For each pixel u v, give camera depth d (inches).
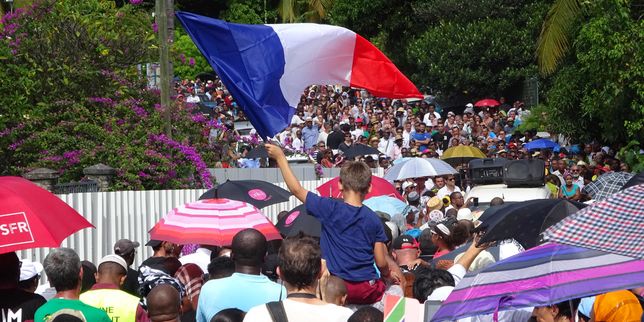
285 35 380.8
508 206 338.6
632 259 221.6
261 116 375.6
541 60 1263.5
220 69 373.7
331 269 304.5
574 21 1237.1
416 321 250.1
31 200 283.4
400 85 401.4
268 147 317.4
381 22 1865.2
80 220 293.3
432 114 1434.5
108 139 733.9
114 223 620.4
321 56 385.1
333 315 243.6
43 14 772.0
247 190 504.4
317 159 1082.7
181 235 378.3
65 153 719.7
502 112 1486.2
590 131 1262.3
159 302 283.4
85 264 358.9
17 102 729.0
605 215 203.8
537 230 323.3
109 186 698.8
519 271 228.5
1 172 732.0
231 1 2171.5
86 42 770.2
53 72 754.8
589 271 221.9
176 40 1921.8
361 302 306.0
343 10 1875.0
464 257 334.3
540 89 1633.9
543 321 256.2
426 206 731.4
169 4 906.7
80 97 761.6
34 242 276.1
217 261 322.3
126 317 318.3
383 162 1044.5
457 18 1715.1
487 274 230.8
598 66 1089.4
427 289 305.1
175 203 685.3
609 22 1072.2
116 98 773.9
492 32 1649.9
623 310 284.8
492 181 695.7
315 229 412.5
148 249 654.5
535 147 1220.5
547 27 1250.0
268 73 378.0
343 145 1146.0
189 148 780.6
